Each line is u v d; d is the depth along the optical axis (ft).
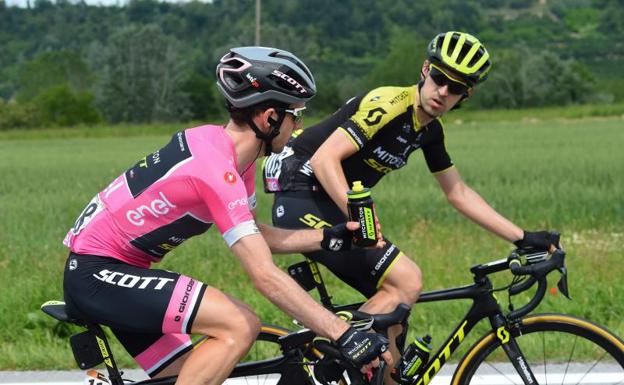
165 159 9.70
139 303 9.55
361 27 653.71
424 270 21.62
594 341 11.16
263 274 9.27
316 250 10.84
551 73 302.66
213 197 9.38
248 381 12.69
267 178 13.19
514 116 177.47
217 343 9.52
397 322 10.32
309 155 12.73
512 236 11.95
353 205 10.07
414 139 12.24
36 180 57.11
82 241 9.91
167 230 9.75
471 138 108.58
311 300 9.30
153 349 10.35
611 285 19.67
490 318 11.24
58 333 17.95
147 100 314.35
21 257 24.03
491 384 13.93
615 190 38.52
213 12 639.35
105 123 309.22
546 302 18.84
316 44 594.65
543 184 43.14
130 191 9.76
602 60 639.76
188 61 469.16
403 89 12.19
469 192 12.66
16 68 610.24
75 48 651.66
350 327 9.33
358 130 11.97
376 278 11.64
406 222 29.96
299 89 9.68
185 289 9.53
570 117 175.32
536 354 14.94
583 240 25.45
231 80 9.70
